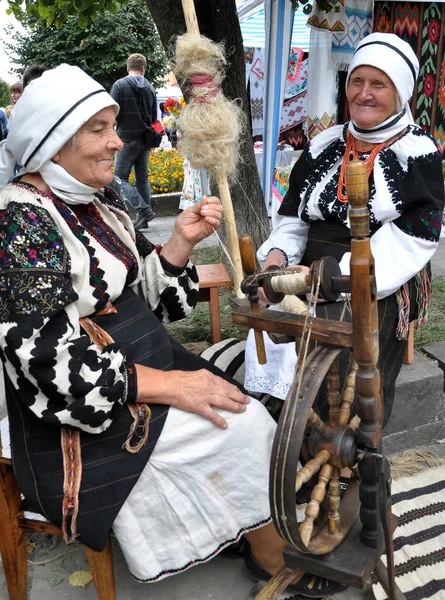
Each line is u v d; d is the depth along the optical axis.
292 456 1.20
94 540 1.53
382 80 1.95
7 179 1.63
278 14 3.42
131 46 15.38
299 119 6.21
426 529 2.07
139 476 1.56
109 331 1.65
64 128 1.48
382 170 2.04
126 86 5.84
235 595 1.85
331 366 1.33
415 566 1.92
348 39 3.64
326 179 2.20
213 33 3.22
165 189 7.83
